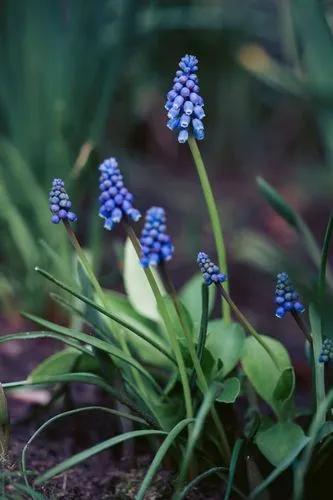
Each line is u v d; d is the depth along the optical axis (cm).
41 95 120
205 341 79
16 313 113
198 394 79
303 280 93
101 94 121
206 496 80
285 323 126
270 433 77
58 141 116
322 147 198
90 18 121
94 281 77
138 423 83
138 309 88
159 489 80
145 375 78
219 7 167
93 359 84
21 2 121
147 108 183
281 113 200
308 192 179
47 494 79
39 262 112
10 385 78
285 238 157
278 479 81
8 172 116
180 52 180
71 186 112
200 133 76
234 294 137
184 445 78
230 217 163
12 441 86
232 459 75
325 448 77
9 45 121
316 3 102
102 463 85
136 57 157
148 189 167
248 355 81
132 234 75
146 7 144
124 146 175
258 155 198
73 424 88
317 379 77
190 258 146
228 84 192
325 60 102
